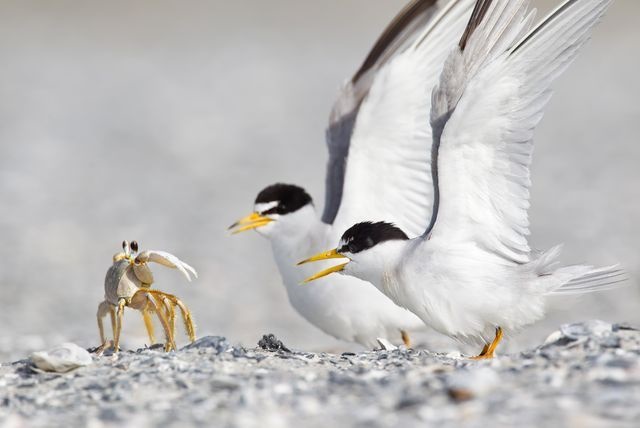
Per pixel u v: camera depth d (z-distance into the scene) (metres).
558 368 7.75
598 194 27.33
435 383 7.39
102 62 51.94
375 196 12.16
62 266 21.20
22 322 16.36
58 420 7.20
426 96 12.09
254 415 6.95
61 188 29.17
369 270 10.24
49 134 36.78
